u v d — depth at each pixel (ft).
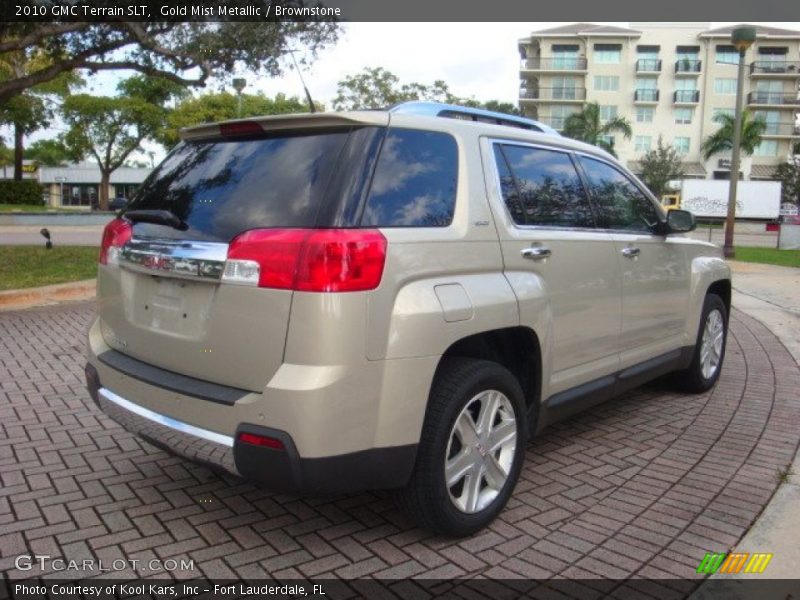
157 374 10.74
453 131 11.64
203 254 10.02
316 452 9.15
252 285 9.50
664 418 17.74
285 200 9.87
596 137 207.00
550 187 13.46
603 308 14.26
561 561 10.60
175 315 10.57
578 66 234.58
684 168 226.38
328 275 9.14
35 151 222.07
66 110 138.31
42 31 36.65
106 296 12.24
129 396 11.07
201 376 10.24
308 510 12.07
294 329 9.20
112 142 145.28
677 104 230.07
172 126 137.90
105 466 13.70
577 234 13.61
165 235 10.83
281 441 9.16
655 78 231.91
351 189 9.68
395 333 9.68
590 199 14.58
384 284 9.57
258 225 9.83
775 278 49.32
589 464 14.55
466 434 10.94
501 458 11.72
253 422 9.37
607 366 14.76
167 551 10.61
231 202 10.39
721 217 153.89
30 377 19.67
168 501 12.26
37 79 40.11
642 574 10.27
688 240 18.44
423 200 10.64
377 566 10.34
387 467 9.80
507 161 12.57
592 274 13.80
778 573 10.32
